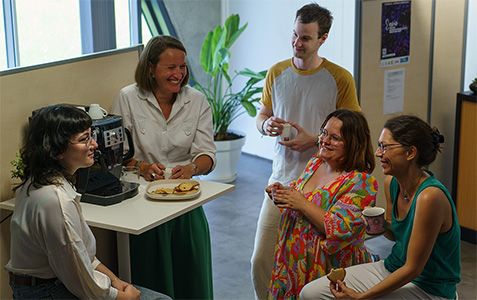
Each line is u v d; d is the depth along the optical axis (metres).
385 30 4.15
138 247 3.10
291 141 3.22
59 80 2.98
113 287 2.43
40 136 2.20
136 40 5.88
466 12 4.56
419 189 2.38
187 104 3.11
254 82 5.69
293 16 5.85
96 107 2.87
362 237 2.62
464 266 4.16
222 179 5.86
